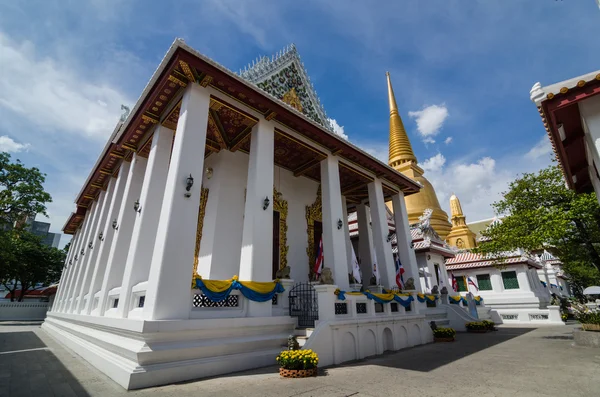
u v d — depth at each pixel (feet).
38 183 80.23
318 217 52.11
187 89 29.22
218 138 39.78
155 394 17.46
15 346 38.96
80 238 65.21
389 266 45.60
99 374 22.91
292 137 37.52
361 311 32.83
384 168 48.85
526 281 76.02
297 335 28.58
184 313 23.09
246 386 19.06
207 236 38.11
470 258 85.56
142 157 40.22
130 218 36.96
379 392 17.71
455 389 18.30
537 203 44.73
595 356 29.07
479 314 69.51
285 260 44.52
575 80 20.58
